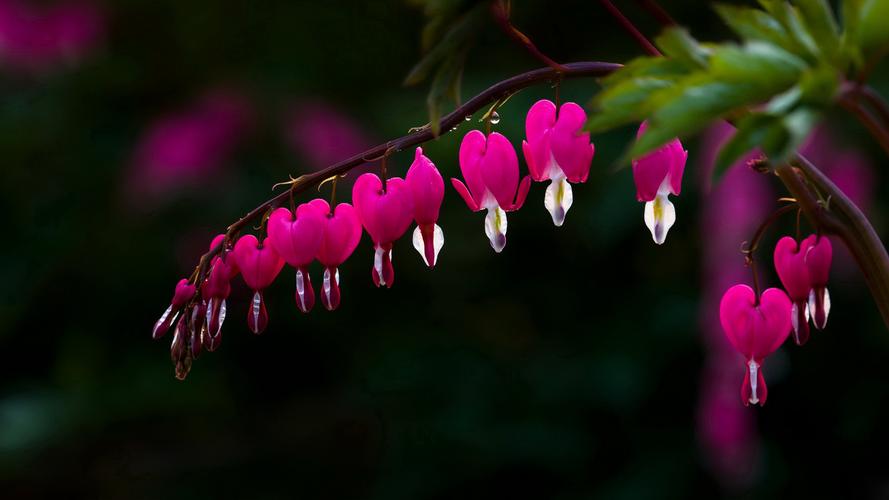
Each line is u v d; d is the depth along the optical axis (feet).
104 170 20.63
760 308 6.10
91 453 21.17
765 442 18.28
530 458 17.98
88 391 20.75
